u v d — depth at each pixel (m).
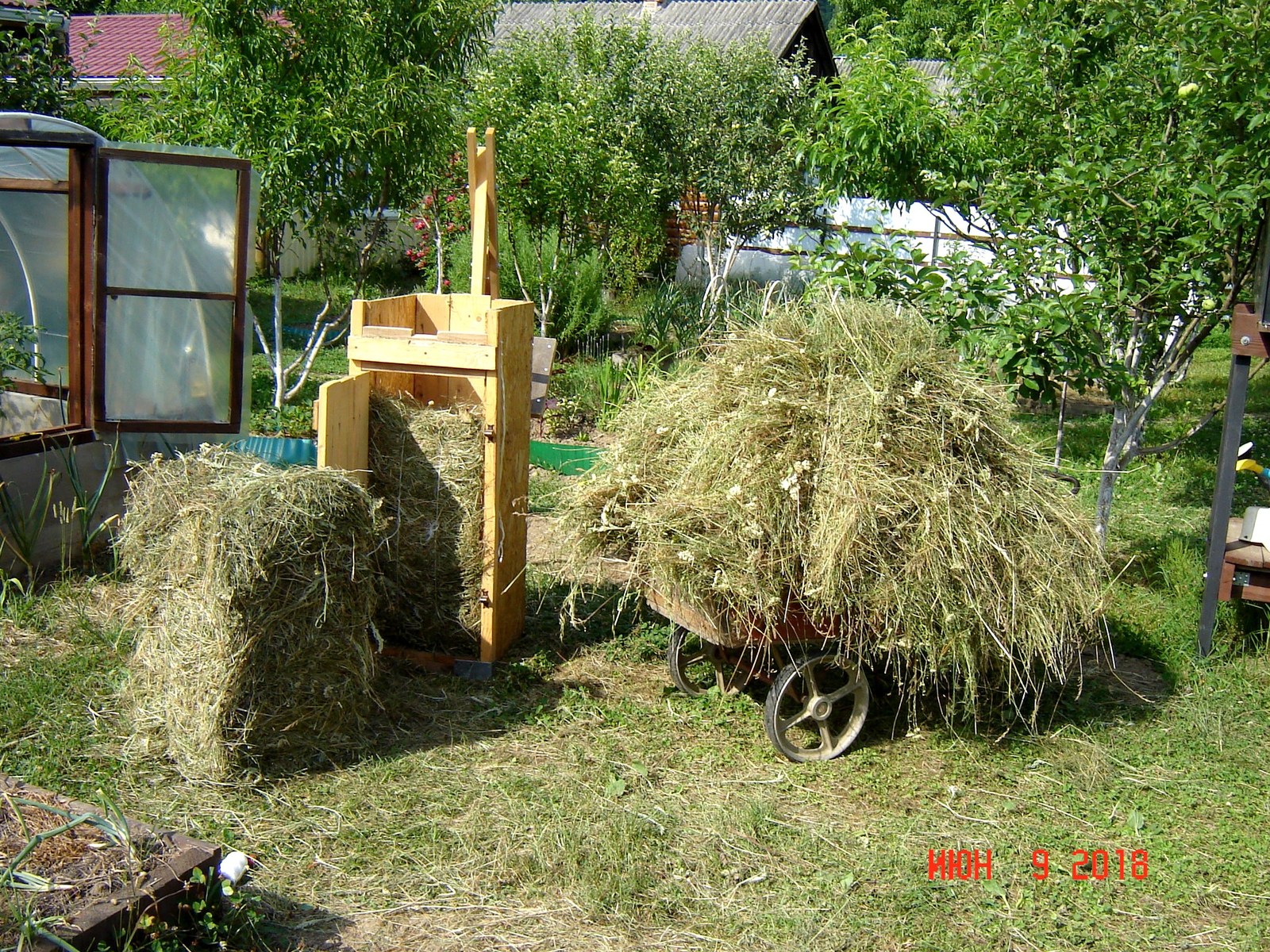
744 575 4.27
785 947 3.42
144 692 4.48
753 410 4.59
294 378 11.21
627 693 5.21
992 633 4.36
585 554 4.96
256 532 4.00
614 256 13.68
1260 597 5.56
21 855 2.94
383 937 3.38
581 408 10.63
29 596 5.66
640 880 3.70
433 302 5.84
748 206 13.31
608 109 13.07
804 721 4.83
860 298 6.05
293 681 4.25
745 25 18.62
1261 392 12.41
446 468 5.28
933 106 7.09
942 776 4.60
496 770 4.41
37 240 7.09
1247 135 5.78
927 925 3.56
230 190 6.56
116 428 6.52
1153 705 5.29
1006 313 5.74
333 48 8.47
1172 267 6.15
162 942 3.01
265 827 3.92
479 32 9.75
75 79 10.30
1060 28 6.63
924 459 4.46
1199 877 3.93
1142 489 8.98
